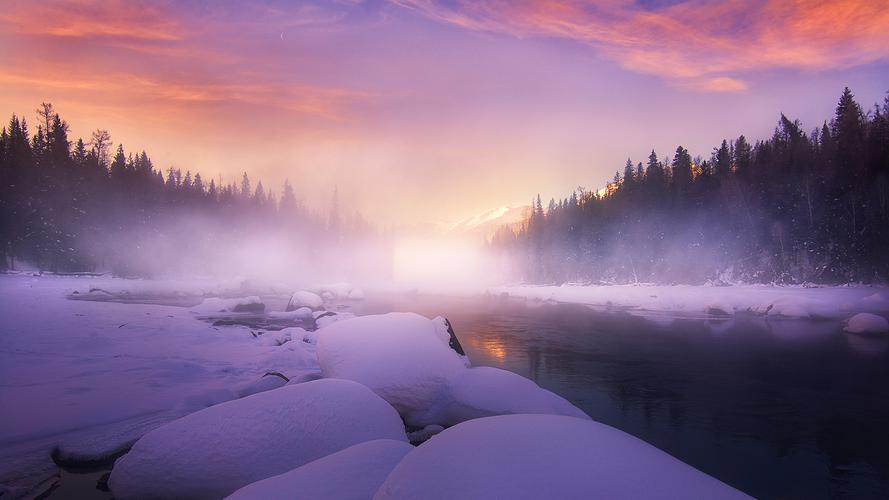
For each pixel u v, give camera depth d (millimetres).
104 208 55812
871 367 12156
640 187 68875
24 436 4984
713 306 29031
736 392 9414
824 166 47562
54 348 9609
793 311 25781
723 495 1750
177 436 3744
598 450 2014
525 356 13477
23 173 49188
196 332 12859
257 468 3592
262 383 6879
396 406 6121
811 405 8508
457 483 1833
